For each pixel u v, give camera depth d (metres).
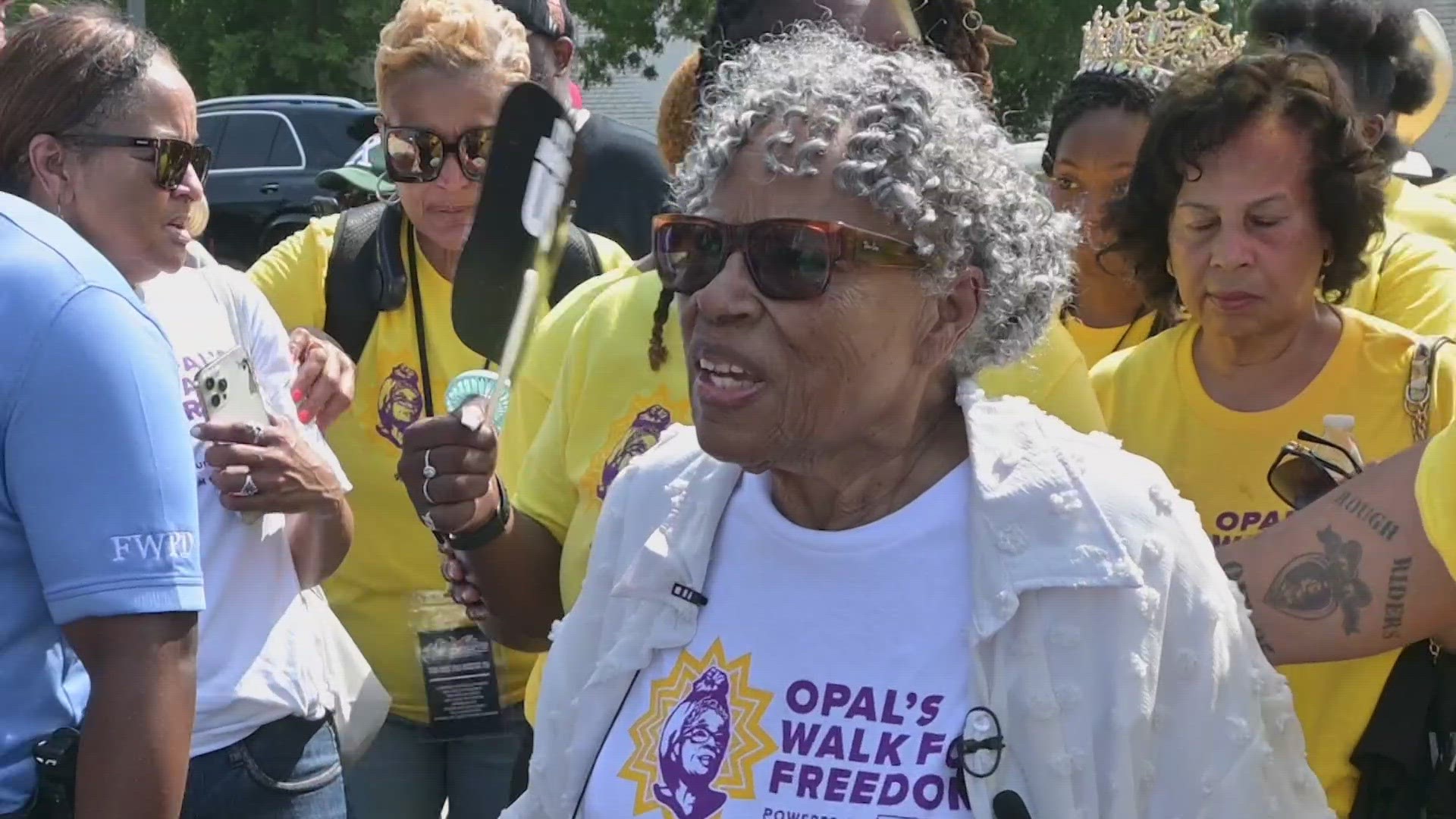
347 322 3.46
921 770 1.63
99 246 2.66
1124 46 3.45
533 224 2.00
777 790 1.67
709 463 1.87
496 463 2.20
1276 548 2.13
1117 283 3.43
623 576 1.83
